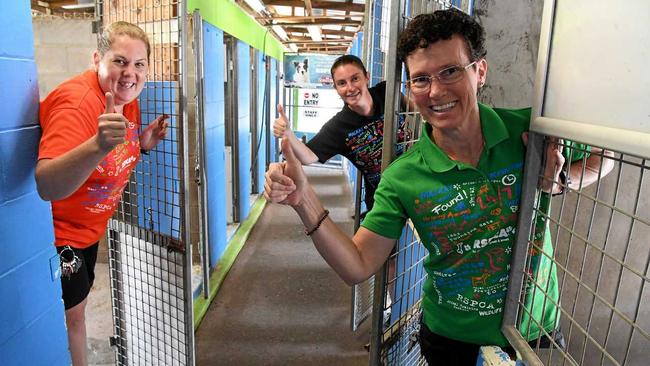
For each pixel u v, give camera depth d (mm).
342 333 2781
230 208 4641
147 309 2242
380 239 1164
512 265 988
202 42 3049
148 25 2215
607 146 604
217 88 3566
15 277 964
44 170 1022
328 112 8297
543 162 902
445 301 1181
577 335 1411
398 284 1860
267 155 6656
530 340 1125
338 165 8664
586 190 1354
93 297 3006
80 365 1733
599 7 618
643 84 539
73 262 1592
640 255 1231
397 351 1675
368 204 2432
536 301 1086
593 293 712
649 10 525
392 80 1141
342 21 4926
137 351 2295
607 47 604
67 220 1566
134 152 1781
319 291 3334
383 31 2662
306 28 6043
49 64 3217
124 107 1700
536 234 996
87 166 1051
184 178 1898
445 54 922
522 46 1656
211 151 3426
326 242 1090
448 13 929
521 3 1624
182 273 1999
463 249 1089
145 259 2135
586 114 655
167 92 2367
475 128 997
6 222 932
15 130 958
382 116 2148
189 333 2031
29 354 1018
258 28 5371
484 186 1019
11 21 928
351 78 2049
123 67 1510
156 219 2420
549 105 766
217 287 3301
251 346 2631
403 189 1098
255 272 3658
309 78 8180
